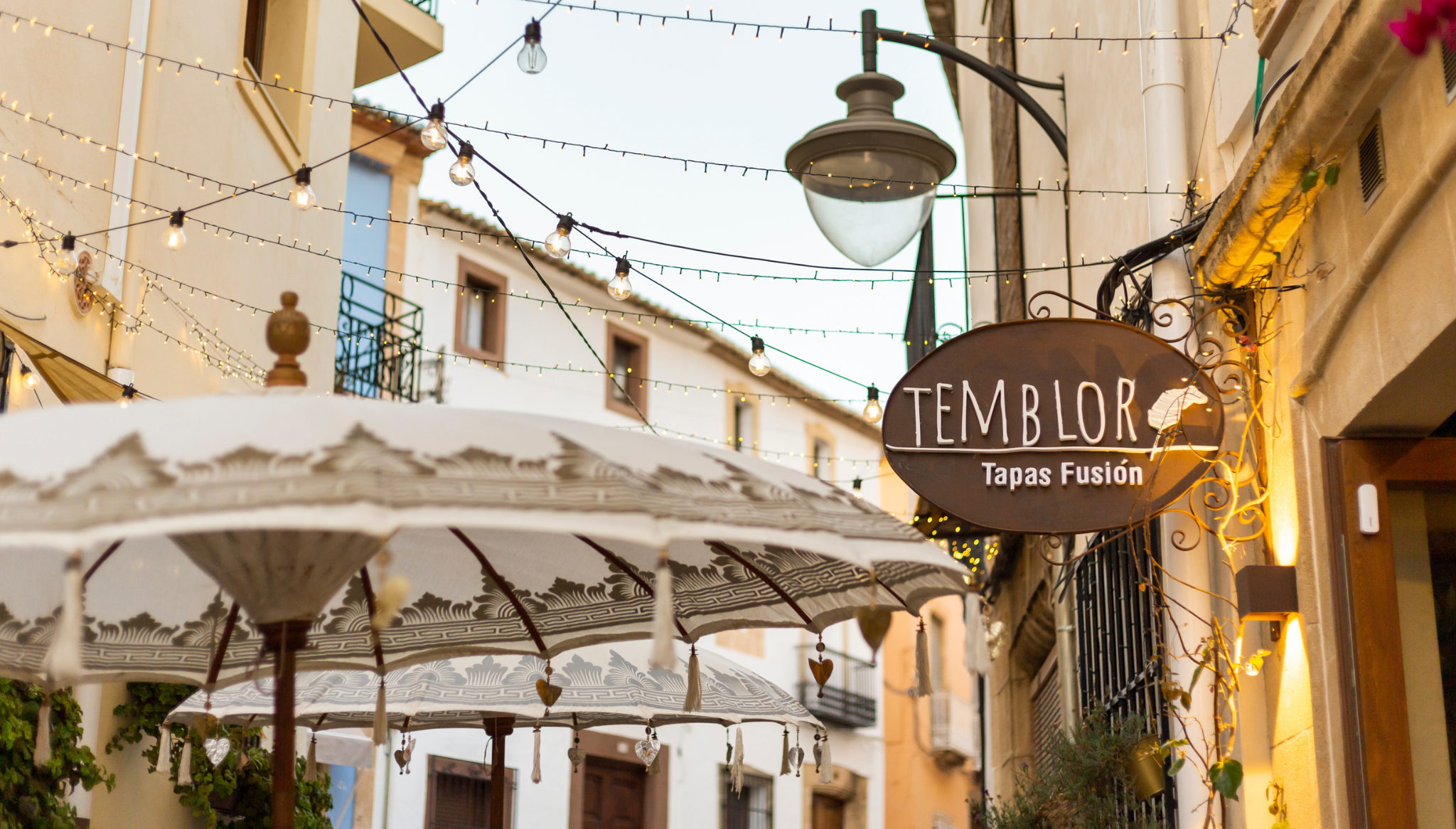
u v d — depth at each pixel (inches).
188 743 219.0
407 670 231.6
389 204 666.8
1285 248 185.0
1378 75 149.8
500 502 89.3
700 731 766.5
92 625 157.8
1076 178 327.3
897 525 121.3
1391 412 164.2
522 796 645.9
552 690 167.6
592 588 167.6
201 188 328.8
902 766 930.1
